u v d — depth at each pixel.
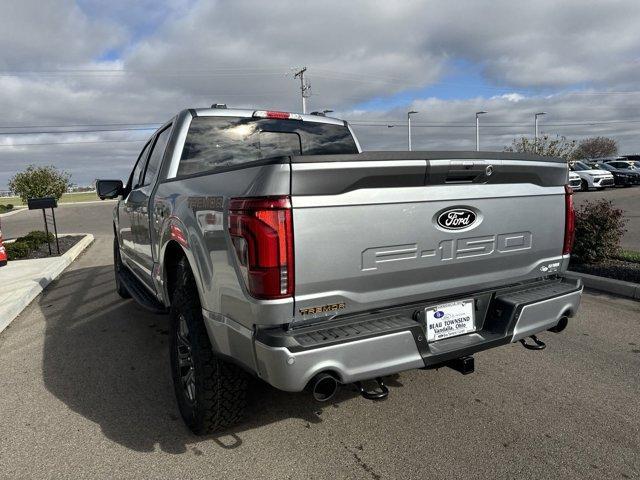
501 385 3.57
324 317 2.37
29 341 4.95
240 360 2.43
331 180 2.25
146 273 4.45
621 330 4.68
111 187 5.36
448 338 2.76
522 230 2.97
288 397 3.44
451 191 2.62
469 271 2.79
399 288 2.55
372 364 2.34
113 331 5.18
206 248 2.60
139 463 2.72
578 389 3.49
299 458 2.72
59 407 3.44
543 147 16.50
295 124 4.31
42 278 7.78
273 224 2.16
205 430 2.88
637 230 11.02
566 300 3.04
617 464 2.61
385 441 2.88
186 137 3.78
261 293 2.20
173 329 3.11
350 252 2.35
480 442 2.84
